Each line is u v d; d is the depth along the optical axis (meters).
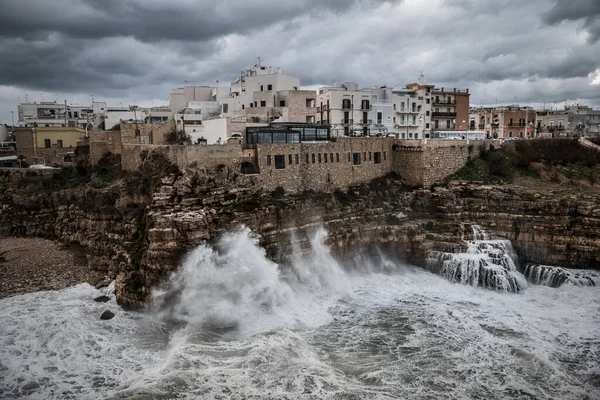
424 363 39.38
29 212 73.69
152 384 34.16
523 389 35.88
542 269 61.28
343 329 45.94
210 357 38.94
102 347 41.00
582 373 38.25
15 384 35.09
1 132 124.81
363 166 72.81
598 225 61.47
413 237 64.88
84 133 104.44
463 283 59.69
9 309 48.00
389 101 107.00
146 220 52.19
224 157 56.66
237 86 120.69
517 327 46.62
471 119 141.88
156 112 112.06
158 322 46.44
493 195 69.06
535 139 89.94
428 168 74.69
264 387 34.75
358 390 34.94
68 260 61.94
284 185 61.72
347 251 62.38
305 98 97.50
